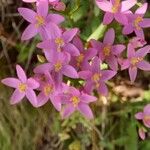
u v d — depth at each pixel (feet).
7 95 0.56
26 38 0.35
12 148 0.57
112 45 0.36
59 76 0.34
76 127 0.58
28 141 0.58
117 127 0.57
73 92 0.35
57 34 0.34
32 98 0.36
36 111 0.57
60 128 0.58
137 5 0.41
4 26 0.56
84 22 0.45
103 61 0.38
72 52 0.34
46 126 0.58
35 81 0.34
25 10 0.35
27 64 0.52
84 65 0.35
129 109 0.55
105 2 0.34
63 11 0.37
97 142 0.57
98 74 0.35
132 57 0.37
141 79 0.58
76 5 0.38
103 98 0.55
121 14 0.34
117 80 0.55
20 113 0.57
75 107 0.36
